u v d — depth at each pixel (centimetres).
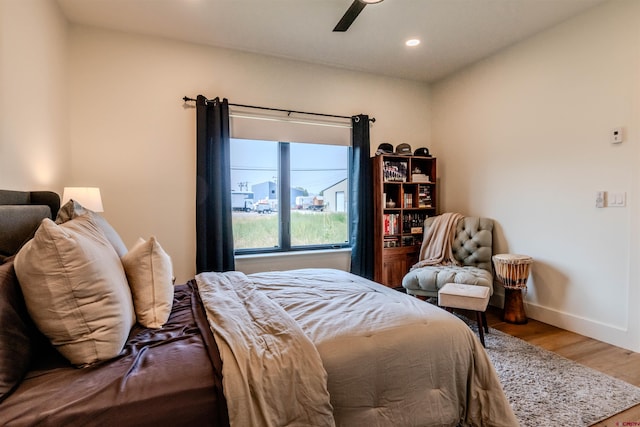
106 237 155
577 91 285
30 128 215
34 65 221
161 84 321
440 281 311
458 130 411
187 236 334
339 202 415
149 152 319
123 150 310
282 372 113
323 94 390
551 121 306
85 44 296
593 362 230
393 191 421
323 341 130
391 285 397
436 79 438
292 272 254
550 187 308
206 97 338
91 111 299
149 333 137
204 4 267
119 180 310
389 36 320
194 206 335
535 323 311
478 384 150
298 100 378
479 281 291
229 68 346
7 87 185
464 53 360
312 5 269
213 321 144
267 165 375
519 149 336
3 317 96
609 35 262
